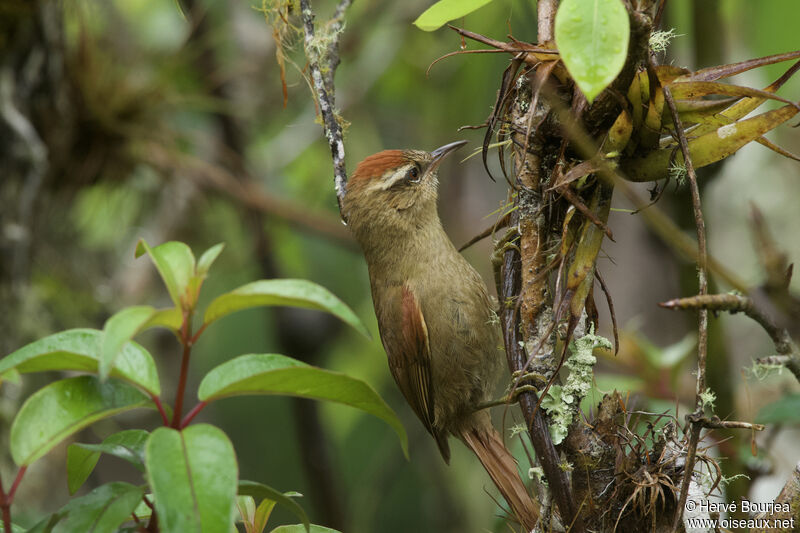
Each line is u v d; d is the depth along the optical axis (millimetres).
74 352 3439
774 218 11719
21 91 9039
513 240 4543
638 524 4180
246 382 3428
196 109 10625
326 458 11797
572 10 3383
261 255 11453
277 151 12305
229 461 3125
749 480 5832
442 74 11820
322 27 5852
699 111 3938
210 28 11117
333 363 12438
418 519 13102
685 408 6555
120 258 11422
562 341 4363
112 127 9906
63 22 9258
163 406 3475
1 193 8867
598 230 4117
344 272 12766
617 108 3977
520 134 4402
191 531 2992
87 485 10156
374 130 12547
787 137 11719
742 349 10727
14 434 3428
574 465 4180
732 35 8328
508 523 5719
